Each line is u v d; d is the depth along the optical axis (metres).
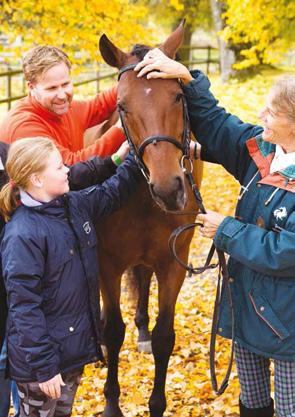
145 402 3.84
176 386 3.97
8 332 2.49
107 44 2.90
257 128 2.65
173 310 3.49
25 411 2.63
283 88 2.29
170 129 2.63
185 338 4.72
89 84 19.23
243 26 9.28
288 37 10.58
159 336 3.46
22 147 2.48
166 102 2.64
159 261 3.41
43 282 2.50
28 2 6.93
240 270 2.51
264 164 2.46
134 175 2.89
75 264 2.54
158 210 3.19
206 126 2.72
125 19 7.51
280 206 2.36
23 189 2.51
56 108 3.04
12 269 2.41
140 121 2.64
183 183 2.62
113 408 3.61
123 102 2.70
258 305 2.41
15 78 19.16
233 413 3.57
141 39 7.70
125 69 2.78
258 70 18.78
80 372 2.68
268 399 2.68
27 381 2.46
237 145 2.66
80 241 2.57
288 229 2.32
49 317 2.52
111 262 3.46
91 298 2.60
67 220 2.57
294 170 2.33
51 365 2.44
